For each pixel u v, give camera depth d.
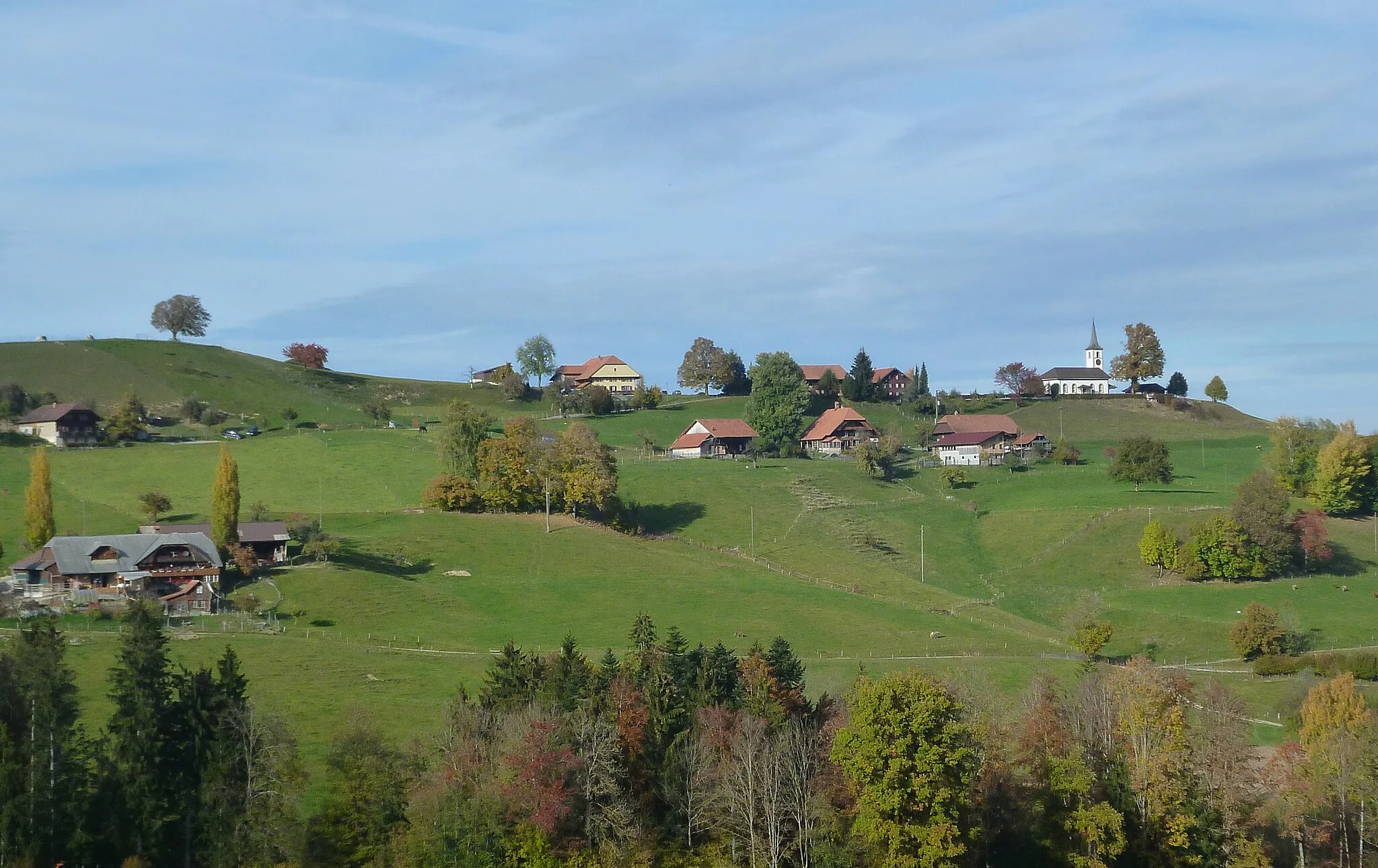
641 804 94.94
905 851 90.38
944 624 159.62
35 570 151.50
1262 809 98.81
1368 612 167.75
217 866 84.62
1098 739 104.94
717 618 157.50
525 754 90.00
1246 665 149.12
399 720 108.00
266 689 114.50
